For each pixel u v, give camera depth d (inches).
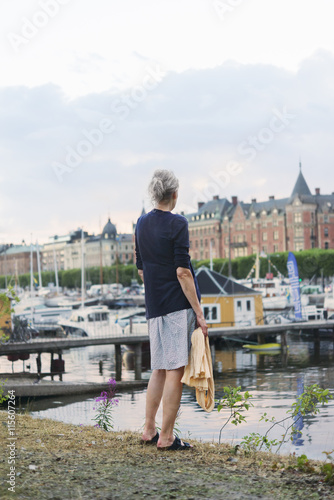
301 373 1084.5
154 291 207.3
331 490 167.8
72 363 1419.8
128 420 571.2
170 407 211.9
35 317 2429.9
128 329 1787.6
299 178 5866.1
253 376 1072.8
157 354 210.2
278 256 4301.2
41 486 161.3
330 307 2130.9
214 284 1775.3
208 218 6678.2
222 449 235.8
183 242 202.8
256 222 6146.7
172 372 208.7
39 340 1245.1
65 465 186.5
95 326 1985.7
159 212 210.4
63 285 6348.4
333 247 5831.7
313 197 5831.7
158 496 156.2
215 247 6579.7
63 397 803.4
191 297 202.8
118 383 887.1
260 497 158.9
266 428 521.0
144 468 185.5
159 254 205.2
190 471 183.9
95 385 844.0
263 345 1616.6
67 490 159.0
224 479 177.3
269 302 2406.5
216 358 1416.1
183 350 204.7
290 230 5807.1
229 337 1723.7
